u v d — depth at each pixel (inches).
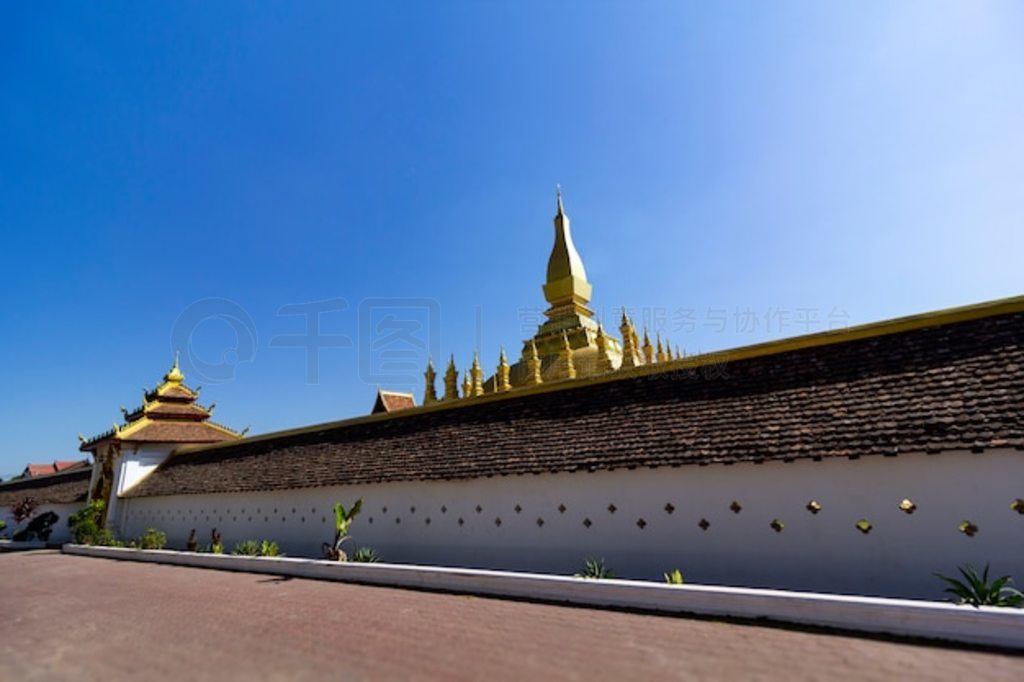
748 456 424.2
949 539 354.0
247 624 375.9
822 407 430.3
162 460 1207.6
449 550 591.5
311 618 384.8
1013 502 340.2
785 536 408.5
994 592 311.9
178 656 305.1
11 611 468.8
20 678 283.9
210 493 932.0
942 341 422.6
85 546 1024.2
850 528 386.3
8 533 1536.7
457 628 338.3
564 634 312.5
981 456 354.6
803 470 411.8
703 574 434.3
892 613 282.8
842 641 277.0
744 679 231.3
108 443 1208.8
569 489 522.3
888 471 382.0
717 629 309.4
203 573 673.6
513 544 545.6
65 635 370.9
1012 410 348.5
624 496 488.4
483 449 620.7
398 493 659.4
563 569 506.0
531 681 237.8
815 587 390.0
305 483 772.0
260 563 661.9
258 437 1028.5
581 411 595.8
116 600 503.5
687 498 456.1
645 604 365.1
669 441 481.7
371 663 274.2
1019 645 252.2
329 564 581.3
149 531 964.6
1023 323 397.4
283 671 267.9
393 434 772.6
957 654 251.0
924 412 379.6
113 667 292.7
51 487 1502.2
